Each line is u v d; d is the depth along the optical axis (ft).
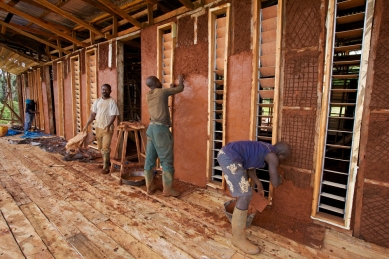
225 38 9.59
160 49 12.14
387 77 6.33
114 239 6.94
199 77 10.73
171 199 9.71
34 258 6.01
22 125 32.37
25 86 31.40
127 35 13.96
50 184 11.16
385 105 6.43
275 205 8.74
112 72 15.16
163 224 7.85
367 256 6.41
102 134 12.71
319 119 7.57
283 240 7.06
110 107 12.82
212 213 8.56
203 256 6.30
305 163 7.97
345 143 12.53
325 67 7.28
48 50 23.06
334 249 6.68
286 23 7.98
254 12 8.65
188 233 7.36
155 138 9.61
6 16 16.75
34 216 8.10
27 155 16.44
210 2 10.11
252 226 7.80
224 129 10.00
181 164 11.96
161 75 12.28
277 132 8.48
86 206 8.98
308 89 7.71
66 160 15.38
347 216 7.25
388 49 6.26
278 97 8.30
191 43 10.87
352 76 7.13
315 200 7.82
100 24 16.83
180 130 11.77
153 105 9.83
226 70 9.68
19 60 24.76
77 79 19.11
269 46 8.58
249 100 9.18
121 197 9.91
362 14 6.72
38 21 13.84
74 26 18.01
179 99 11.61
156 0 12.26
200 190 10.77
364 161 6.89
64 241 6.77
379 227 6.84
